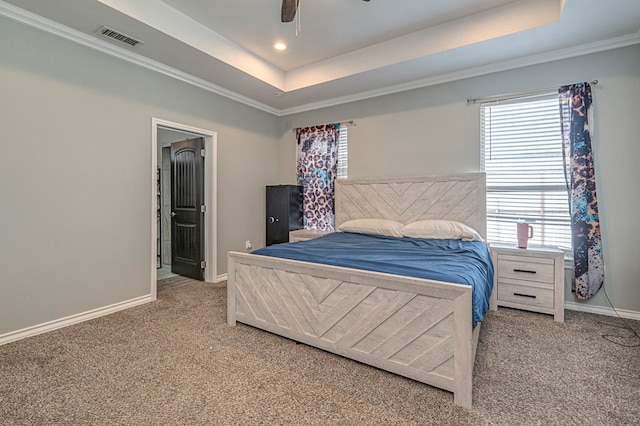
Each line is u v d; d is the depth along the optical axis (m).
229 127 4.23
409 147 3.92
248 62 3.57
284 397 1.68
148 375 1.88
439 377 1.68
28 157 2.42
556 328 2.60
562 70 3.04
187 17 2.87
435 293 1.66
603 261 2.89
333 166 4.48
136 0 2.48
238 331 2.51
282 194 4.57
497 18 2.75
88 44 2.74
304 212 4.80
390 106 4.05
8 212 2.33
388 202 3.96
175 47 2.93
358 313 1.95
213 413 1.55
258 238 4.75
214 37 3.15
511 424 1.47
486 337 2.43
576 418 1.52
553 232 3.17
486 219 3.39
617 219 2.83
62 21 2.49
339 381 1.82
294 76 4.07
